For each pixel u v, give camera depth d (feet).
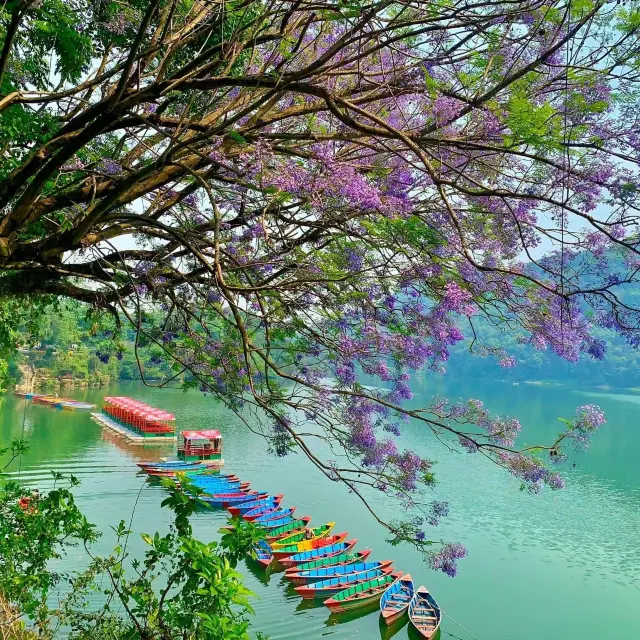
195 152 19.24
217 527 78.95
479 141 19.38
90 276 22.74
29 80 27.55
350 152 23.11
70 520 25.85
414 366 24.03
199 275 26.30
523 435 146.61
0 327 35.27
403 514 88.33
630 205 17.15
